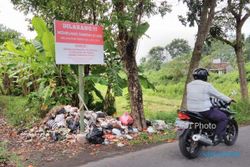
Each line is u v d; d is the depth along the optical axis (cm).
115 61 977
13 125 902
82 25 670
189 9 1111
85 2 850
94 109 1079
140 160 548
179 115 557
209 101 568
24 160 556
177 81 3653
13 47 1058
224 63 4619
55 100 991
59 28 642
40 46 983
